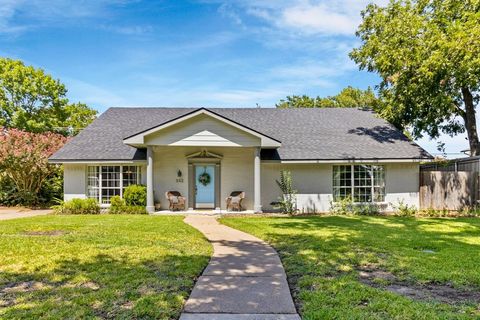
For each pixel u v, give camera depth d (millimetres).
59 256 7223
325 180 17469
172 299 4906
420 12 18406
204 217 15133
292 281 5934
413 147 17875
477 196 17562
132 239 9188
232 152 18016
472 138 19500
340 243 8883
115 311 4523
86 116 39000
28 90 34312
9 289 5391
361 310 4539
